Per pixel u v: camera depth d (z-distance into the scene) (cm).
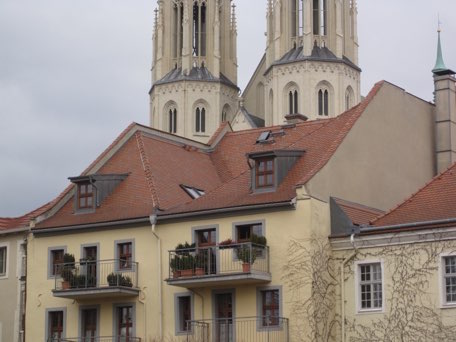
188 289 6303
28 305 6812
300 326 5881
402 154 6962
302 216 6000
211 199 6462
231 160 7425
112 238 6600
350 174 6406
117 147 7262
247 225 6178
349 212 6181
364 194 6512
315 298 5888
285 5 17150
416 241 5741
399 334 5719
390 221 5950
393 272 5794
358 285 5928
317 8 17000
